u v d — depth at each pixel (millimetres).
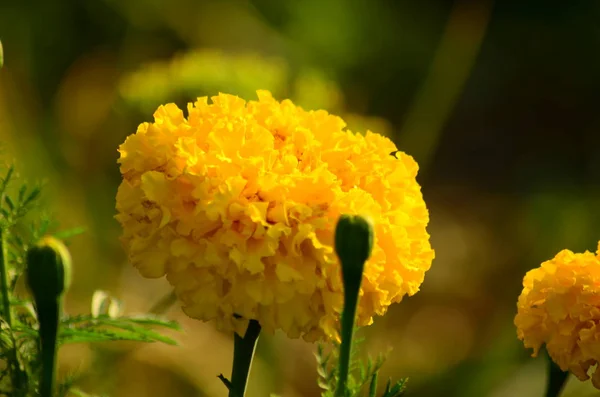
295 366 1138
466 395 1118
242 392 573
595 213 1533
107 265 1064
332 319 558
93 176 1187
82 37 1450
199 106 585
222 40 1548
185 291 552
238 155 559
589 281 585
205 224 554
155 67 977
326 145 582
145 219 560
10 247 610
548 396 603
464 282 1445
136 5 1471
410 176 584
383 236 563
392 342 1243
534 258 1473
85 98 1281
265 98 599
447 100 1316
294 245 551
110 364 742
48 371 535
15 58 1366
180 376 966
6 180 604
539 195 1653
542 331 594
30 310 605
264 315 550
